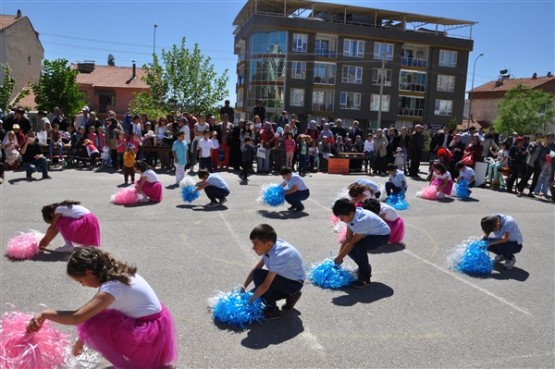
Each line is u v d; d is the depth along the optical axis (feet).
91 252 11.73
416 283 20.58
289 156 56.24
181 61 117.70
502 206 41.86
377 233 19.61
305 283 19.86
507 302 18.84
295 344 14.42
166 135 54.39
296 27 156.87
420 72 174.50
